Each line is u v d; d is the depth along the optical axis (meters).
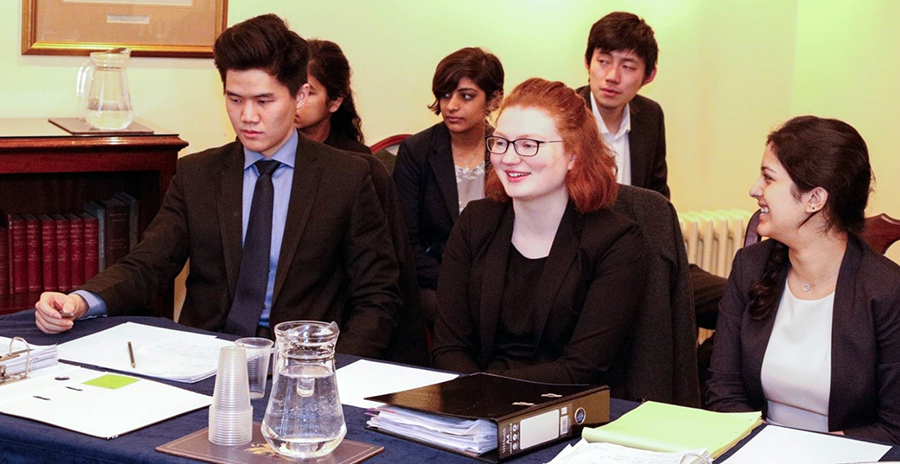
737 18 4.62
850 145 2.04
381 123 4.06
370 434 1.59
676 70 4.55
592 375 2.13
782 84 4.78
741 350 2.20
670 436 1.56
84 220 3.43
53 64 3.45
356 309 2.46
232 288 2.40
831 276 2.10
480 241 2.33
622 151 3.88
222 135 3.77
